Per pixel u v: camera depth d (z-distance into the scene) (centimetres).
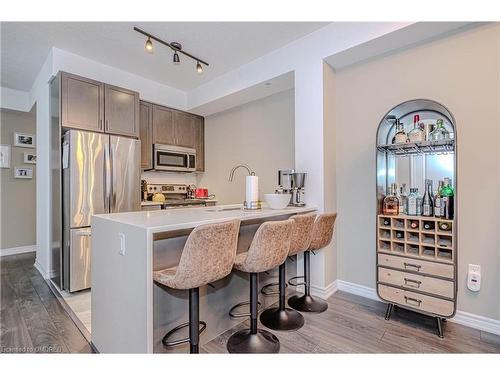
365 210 263
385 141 245
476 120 203
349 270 275
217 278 148
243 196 407
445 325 208
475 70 203
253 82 327
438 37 220
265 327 206
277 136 361
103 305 174
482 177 200
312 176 268
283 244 179
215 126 452
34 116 448
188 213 202
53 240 310
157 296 161
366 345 184
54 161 304
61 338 194
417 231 213
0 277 325
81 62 313
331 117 276
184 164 435
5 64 327
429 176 231
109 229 168
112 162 305
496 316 195
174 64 336
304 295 247
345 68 277
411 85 234
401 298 215
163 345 162
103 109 312
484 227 199
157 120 400
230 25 254
